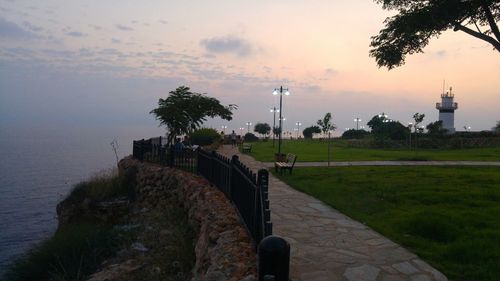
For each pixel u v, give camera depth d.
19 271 9.85
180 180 13.40
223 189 10.09
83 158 110.94
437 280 5.48
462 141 45.72
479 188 13.04
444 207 10.10
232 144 43.50
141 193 16.14
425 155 31.41
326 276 5.51
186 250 8.42
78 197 16.56
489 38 10.91
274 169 18.81
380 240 7.27
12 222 30.67
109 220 14.70
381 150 40.00
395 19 12.50
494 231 7.65
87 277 8.56
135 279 7.57
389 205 10.36
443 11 11.08
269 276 3.40
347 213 9.37
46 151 146.75
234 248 6.00
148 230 10.85
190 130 25.52
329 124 69.81
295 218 8.91
